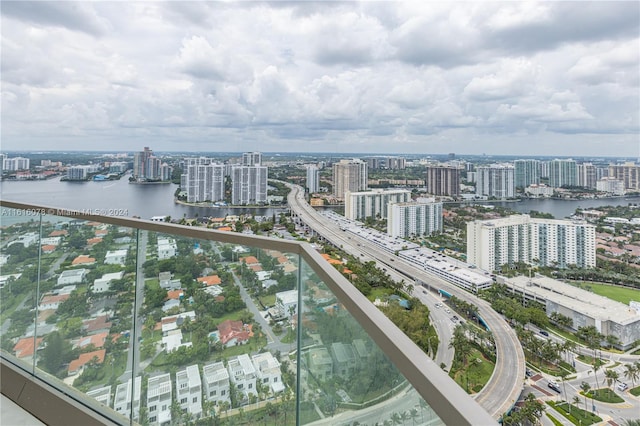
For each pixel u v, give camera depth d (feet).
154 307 5.62
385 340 1.99
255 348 4.54
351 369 2.62
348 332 2.69
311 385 3.68
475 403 1.34
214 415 4.92
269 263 4.45
